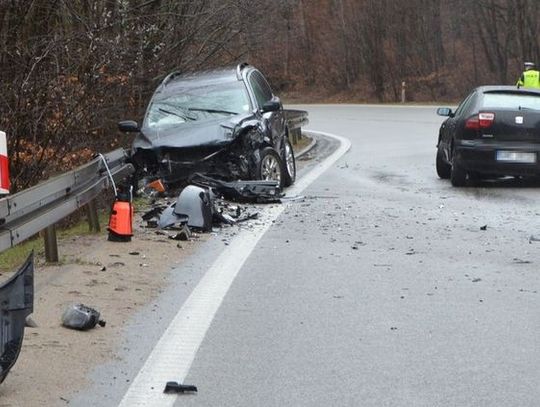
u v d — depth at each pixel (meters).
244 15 24.47
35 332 6.99
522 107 16.17
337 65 67.00
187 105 15.63
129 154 14.61
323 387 5.97
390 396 5.79
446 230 12.01
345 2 65.38
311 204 14.38
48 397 5.67
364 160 22.16
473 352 6.70
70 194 9.87
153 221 12.24
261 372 6.27
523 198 15.07
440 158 17.98
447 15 62.59
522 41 55.62
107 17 15.27
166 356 6.59
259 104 15.93
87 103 14.39
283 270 9.60
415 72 61.41
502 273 9.41
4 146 7.18
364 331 7.26
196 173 14.45
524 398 5.75
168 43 20.70
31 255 5.64
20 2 13.68
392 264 9.89
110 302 8.05
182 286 8.80
